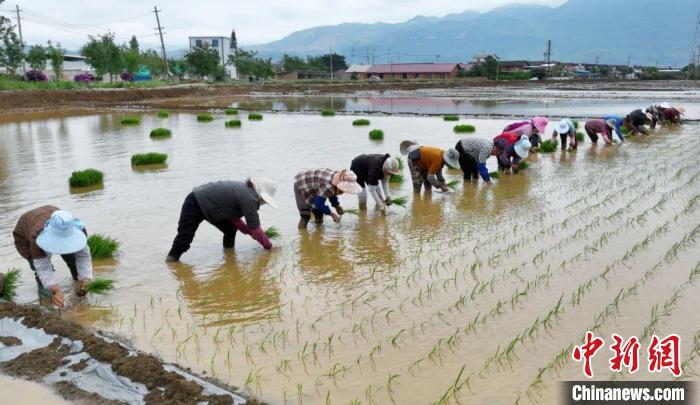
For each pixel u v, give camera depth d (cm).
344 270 808
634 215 1046
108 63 6356
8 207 1191
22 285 767
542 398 492
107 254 867
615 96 5688
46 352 575
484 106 4478
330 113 3500
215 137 2377
